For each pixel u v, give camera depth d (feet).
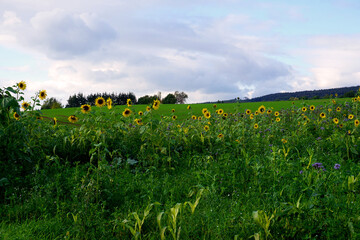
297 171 17.16
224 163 19.36
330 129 31.99
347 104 47.44
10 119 18.25
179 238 10.77
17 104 17.26
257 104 140.46
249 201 13.75
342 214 10.94
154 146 23.93
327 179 15.24
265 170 16.75
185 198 15.14
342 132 29.60
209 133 28.32
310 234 9.93
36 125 22.93
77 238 10.64
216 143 26.53
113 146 23.30
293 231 10.21
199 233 11.14
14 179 16.01
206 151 25.04
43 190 15.33
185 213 12.14
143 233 11.31
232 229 10.96
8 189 15.43
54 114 111.14
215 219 12.12
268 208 12.42
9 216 12.64
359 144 23.38
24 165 18.28
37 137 22.35
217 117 36.52
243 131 26.43
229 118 36.01
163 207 13.67
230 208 13.12
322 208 11.66
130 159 20.65
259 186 14.73
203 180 16.71
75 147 22.49
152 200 13.92
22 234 10.76
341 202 12.16
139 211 12.94
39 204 13.82
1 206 13.94
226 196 15.01
